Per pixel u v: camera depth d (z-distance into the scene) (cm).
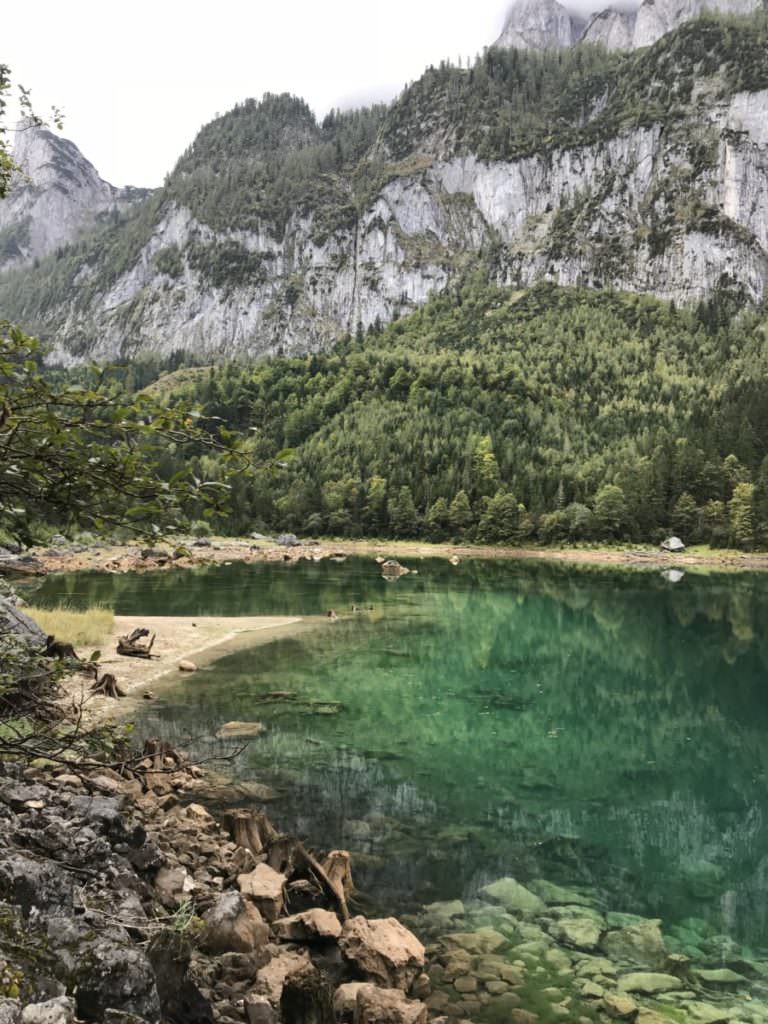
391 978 868
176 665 2839
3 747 560
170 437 466
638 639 4062
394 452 16962
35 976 479
